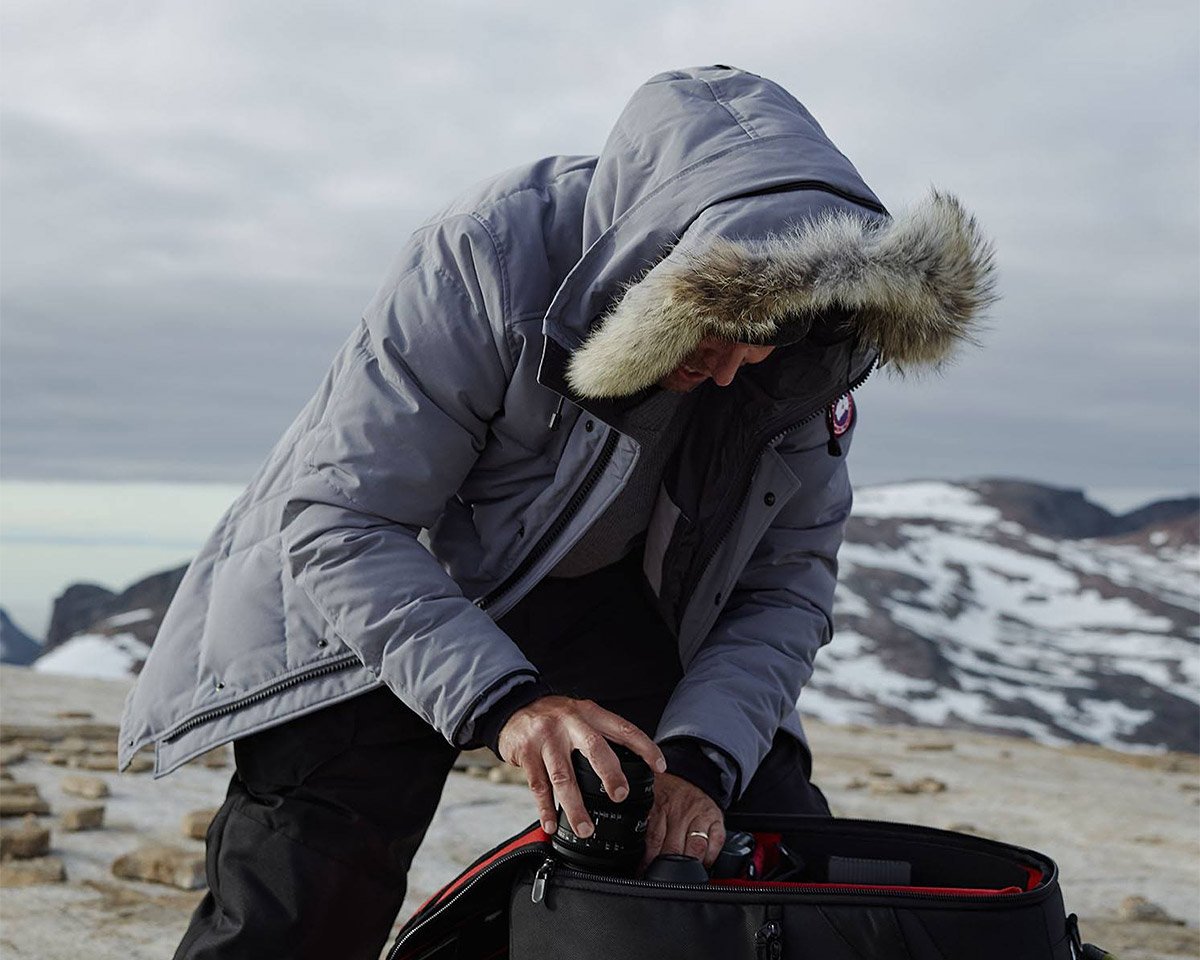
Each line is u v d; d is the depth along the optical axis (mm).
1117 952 3861
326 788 2260
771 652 2484
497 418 2291
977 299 2162
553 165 2414
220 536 2465
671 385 2234
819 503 2602
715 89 2256
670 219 2115
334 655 2230
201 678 2340
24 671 9812
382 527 2221
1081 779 7453
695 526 2451
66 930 3477
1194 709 66938
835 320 2211
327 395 2371
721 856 2078
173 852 4043
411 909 3873
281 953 2193
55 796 5184
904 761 7746
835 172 2166
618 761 1961
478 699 2057
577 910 1929
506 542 2324
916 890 1839
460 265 2232
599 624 2582
